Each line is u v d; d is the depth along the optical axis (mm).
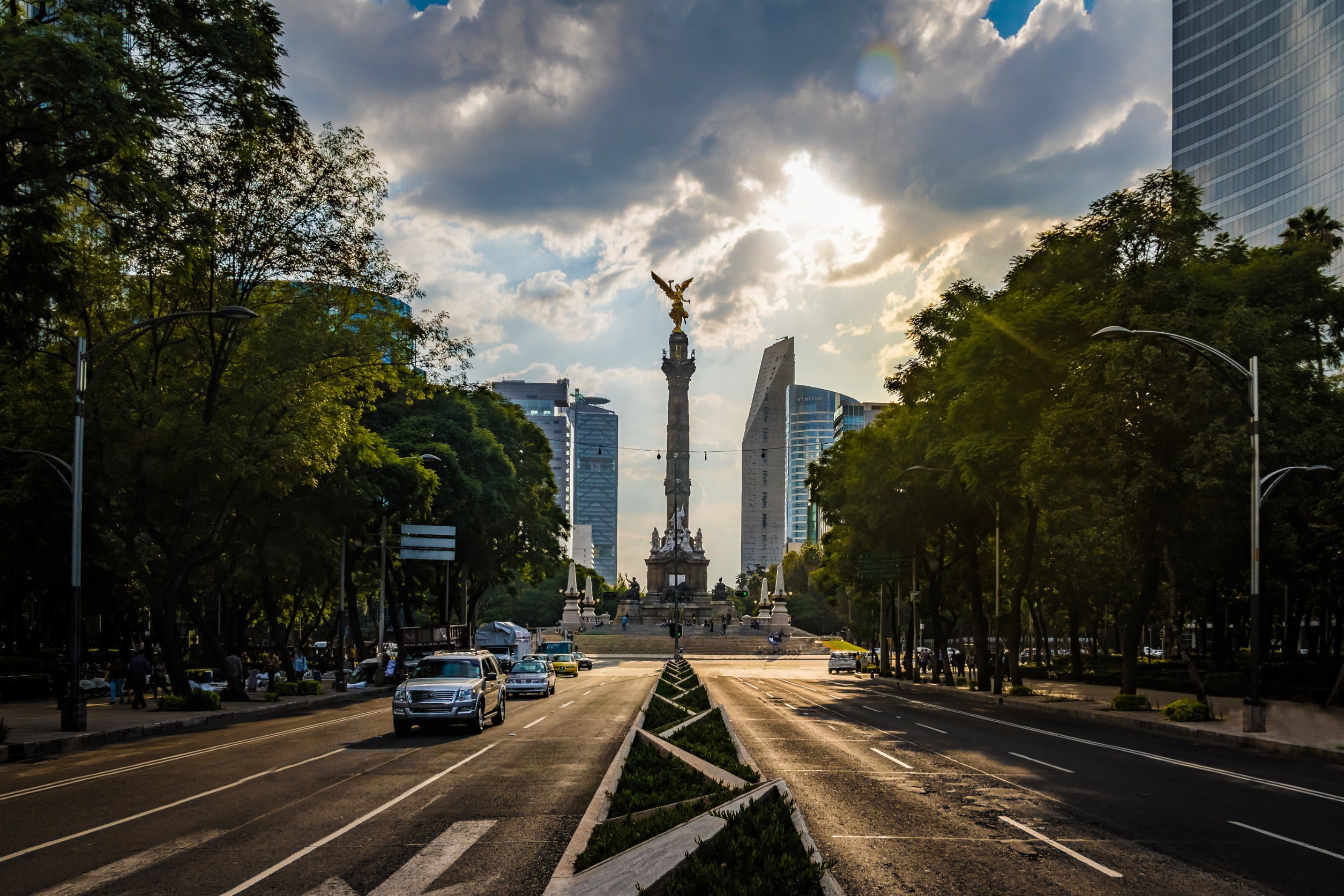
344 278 37031
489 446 66562
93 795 15859
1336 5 95500
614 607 182750
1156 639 104312
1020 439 37812
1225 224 108688
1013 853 11445
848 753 21547
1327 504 34281
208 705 34156
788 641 121562
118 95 20109
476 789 16094
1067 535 52500
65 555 39844
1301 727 28234
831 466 73750
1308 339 35969
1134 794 16094
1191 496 31094
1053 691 50094
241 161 32469
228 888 9703
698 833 9742
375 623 116188
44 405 33312
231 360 36062
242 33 24453
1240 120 107688
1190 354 30094
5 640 66625
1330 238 54094
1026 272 41062
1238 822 13594
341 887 9734
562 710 35188
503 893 9500
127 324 33438
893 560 62312
